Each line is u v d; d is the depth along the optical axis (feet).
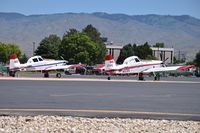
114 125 64.28
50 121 66.90
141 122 67.77
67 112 78.38
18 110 79.82
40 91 127.95
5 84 164.66
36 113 76.18
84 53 617.21
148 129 61.36
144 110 83.76
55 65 299.38
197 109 86.79
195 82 222.28
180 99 109.60
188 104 96.68
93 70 414.82
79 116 73.46
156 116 75.51
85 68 432.25
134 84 189.06
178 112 81.61
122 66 285.64
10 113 75.41
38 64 296.30
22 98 103.60
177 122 68.59
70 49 626.64
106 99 105.60
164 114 78.33
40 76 300.81
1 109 80.89
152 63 281.33
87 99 104.53
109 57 288.71
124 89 147.33
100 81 217.56
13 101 95.91
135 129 61.11
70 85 165.99
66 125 63.31
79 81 209.56
